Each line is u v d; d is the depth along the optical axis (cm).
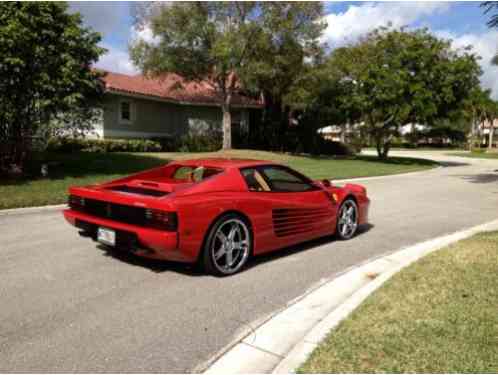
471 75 2375
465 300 385
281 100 2820
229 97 2377
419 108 2352
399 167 2191
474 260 508
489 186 1462
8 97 1024
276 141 3017
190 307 390
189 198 438
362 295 407
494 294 399
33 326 346
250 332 344
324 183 641
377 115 2709
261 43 2042
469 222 811
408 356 289
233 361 300
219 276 473
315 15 2202
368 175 1731
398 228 752
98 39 1142
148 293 421
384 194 1226
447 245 586
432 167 2417
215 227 455
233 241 483
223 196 467
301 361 287
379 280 449
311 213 582
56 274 471
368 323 342
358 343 309
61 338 326
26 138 1133
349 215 666
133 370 285
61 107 1073
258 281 463
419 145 6638
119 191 490
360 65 2495
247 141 2877
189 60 2114
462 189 1369
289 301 410
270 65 2138
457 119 2544
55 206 882
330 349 301
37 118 1100
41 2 1020
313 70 2327
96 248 576
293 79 2423
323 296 424
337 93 2638
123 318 363
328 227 621
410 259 533
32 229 687
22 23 980
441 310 363
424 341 310
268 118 3008
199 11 2070
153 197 443
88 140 1930
